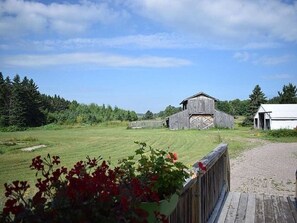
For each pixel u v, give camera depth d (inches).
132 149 952.9
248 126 2329.0
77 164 97.3
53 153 879.7
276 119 1664.6
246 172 515.8
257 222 200.8
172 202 115.1
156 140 1246.9
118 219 78.7
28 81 3868.1
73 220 74.0
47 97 3905.0
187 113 1995.6
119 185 92.6
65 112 3425.2
